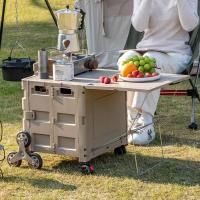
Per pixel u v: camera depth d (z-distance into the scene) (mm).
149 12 6770
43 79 5531
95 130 5504
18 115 7469
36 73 5703
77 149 5410
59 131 5449
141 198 4930
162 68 6633
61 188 5148
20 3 16672
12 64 8383
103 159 5844
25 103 5551
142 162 5766
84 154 5395
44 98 5461
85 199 4922
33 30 13945
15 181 5309
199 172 5488
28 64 8352
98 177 5379
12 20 15234
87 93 5336
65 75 5445
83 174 5449
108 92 5645
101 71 5879
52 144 5508
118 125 5863
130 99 6359
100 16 9539
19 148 5598
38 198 4941
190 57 6852
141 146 6230
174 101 7984
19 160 5613
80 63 5738
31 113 5535
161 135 6566
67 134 5426
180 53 6797
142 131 6262
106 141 5691
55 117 5445
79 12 5719
